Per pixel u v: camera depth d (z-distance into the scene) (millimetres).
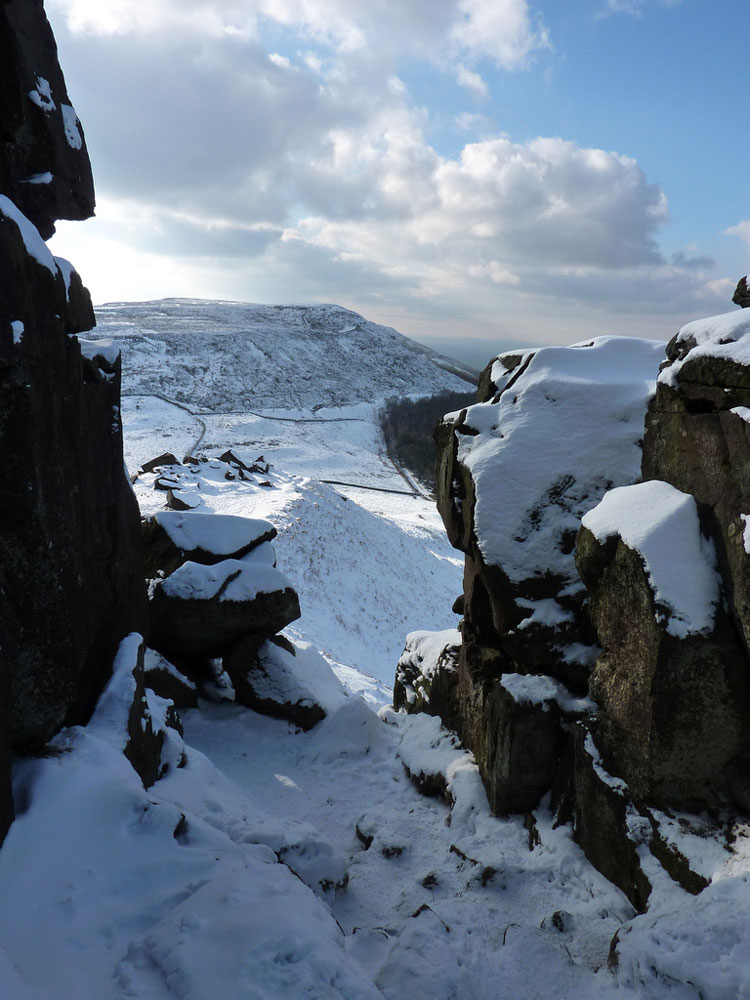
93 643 5555
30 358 4297
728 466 4652
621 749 4961
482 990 3875
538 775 5703
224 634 8867
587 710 5527
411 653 9039
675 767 4645
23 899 3721
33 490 4352
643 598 4793
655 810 4695
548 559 6297
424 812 6324
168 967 3338
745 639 4336
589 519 5434
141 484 29219
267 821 5375
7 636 4309
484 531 6484
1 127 4918
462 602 8156
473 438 7059
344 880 5062
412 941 4145
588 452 6586
